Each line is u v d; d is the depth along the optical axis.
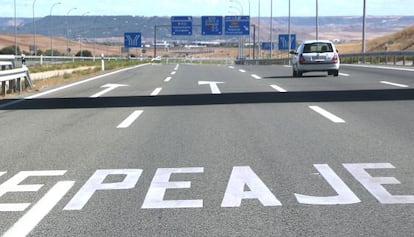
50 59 78.00
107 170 7.39
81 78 28.41
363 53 47.94
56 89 21.12
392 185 6.45
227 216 5.46
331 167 7.34
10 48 114.19
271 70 37.19
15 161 8.05
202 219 5.38
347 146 8.71
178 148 8.79
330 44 26.56
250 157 8.04
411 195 6.05
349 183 6.57
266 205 5.79
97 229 5.14
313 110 13.23
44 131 10.73
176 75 31.14
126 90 20.14
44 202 6.02
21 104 15.77
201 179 6.86
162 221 5.34
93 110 14.01
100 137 9.91
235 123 11.34
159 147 8.89
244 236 4.90
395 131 10.01
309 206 5.74
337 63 26.22
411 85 20.08
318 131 10.16
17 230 5.15
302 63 26.17
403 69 32.59
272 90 18.84
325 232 4.97
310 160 7.77
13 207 5.86
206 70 38.91
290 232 4.98
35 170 7.47
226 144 9.06
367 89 18.64
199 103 15.20
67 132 10.55
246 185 6.55
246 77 27.45
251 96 16.86
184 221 5.33
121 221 5.36
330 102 14.88
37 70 40.19
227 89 19.70
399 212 5.49
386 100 15.14
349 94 16.95
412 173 6.96
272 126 10.85
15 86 20.39
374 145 8.74
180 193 6.28
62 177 7.07
